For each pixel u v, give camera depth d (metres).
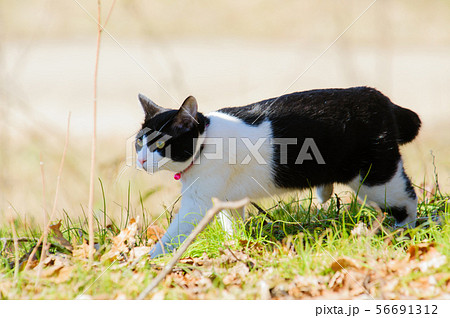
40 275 4.70
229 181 5.95
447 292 4.39
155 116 5.91
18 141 12.12
